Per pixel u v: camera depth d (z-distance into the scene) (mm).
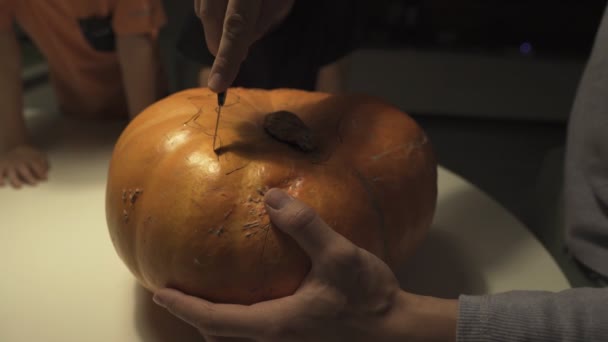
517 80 2061
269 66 1059
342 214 559
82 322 627
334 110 667
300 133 603
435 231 794
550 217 971
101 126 1073
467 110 2162
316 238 518
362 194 578
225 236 539
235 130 606
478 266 731
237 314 526
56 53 1163
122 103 1280
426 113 2221
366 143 624
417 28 2186
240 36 534
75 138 1014
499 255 751
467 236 786
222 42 537
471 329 504
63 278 686
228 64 537
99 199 839
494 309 507
